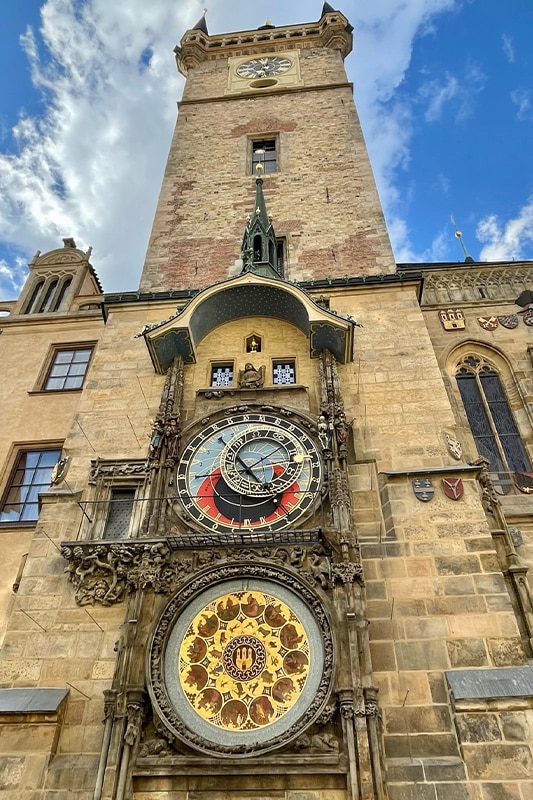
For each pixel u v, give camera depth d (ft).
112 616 42.63
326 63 118.73
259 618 40.06
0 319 85.10
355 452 50.83
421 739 35.68
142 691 36.94
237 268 76.07
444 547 43.70
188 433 51.67
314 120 102.63
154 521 45.78
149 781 34.81
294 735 35.17
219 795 34.24
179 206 88.17
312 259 76.13
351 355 57.47
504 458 61.72
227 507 46.55
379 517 46.16
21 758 36.45
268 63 122.83
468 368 69.67
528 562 51.78
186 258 78.84
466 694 35.96
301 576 40.83
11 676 40.57
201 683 37.93
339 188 87.30
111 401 57.52
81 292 91.09
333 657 37.09
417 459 50.19
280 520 45.16
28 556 46.55
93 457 53.21
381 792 32.24
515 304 74.59
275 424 51.31
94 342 81.46
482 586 41.52
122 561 43.78
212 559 42.80
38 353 81.05
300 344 59.77
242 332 61.46
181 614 40.55
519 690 35.81
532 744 33.99
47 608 43.45
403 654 39.06
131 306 67.56
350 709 35.04
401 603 41.24
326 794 33.81
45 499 50.08
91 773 35.83
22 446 71.05
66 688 39.73
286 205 85.66
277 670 38.04
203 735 36.01
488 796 32.76
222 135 102.58
